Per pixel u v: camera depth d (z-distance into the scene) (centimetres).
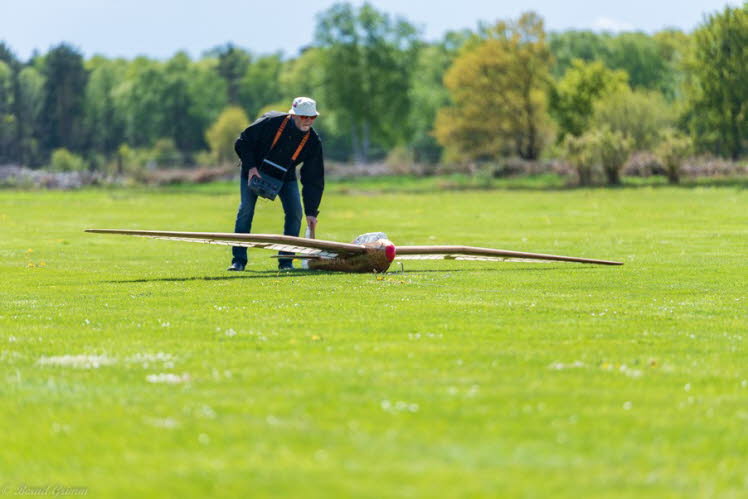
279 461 1245
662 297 3027
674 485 1180
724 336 2262
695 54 18600
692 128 18275
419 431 1384
